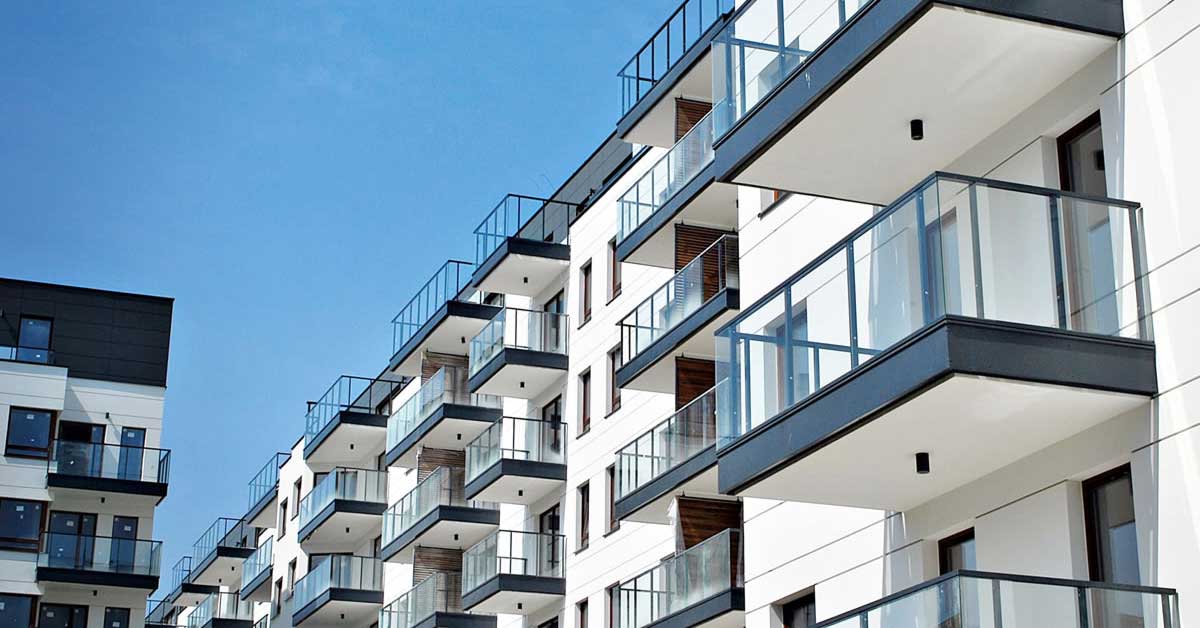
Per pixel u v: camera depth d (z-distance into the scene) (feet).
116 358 148.97
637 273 100.83
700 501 77.30
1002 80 43.34
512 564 106.63
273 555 173.68
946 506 47.47
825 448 44.11
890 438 42.98
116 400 147.43
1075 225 39.32
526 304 120.98
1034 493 43.04
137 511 144.15
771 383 46.96
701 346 81.76
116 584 138.00
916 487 47.32
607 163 112.88
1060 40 41.01
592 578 100.53
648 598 78.69
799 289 46.01
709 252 79.97
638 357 85.61
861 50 43.47
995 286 38.55
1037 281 38.83
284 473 176.04
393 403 154.61
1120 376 38.27
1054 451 42.34
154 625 170.91
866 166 49.70
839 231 57.00
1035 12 40.27
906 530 49.65
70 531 141.59
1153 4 39.78
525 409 118.11
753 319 48.47
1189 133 38.06
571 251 112.37
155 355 150.61
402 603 127.85
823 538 55.01
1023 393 38.83
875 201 52.54
